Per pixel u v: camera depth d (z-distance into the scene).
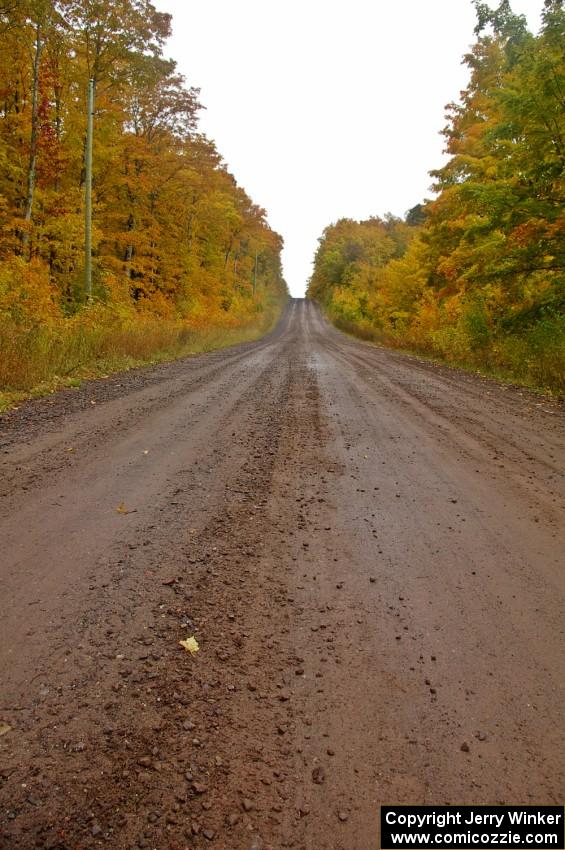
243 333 33.44
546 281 14.09
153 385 9.68
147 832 1.46
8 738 1.75
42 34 15.16
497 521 3.77
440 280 22.42
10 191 17.03
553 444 6.03
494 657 2.27
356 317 47.12
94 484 4.25
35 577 2.80
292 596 2.71
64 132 18.50
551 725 1.90
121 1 16.78
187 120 22.78
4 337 8.69
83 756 1.68
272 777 1.65
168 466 4.79
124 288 21.27
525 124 11.16
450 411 7.88
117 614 2.48
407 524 3.67
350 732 1.84
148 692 1.98
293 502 4.01
